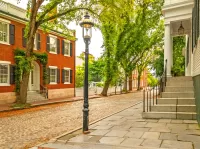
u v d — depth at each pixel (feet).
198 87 28.48
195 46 32.14
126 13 57.72
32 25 54.85
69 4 58.08
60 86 85.92
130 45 99.40
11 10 63.67
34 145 21.31
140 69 164.55
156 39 117.29
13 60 64.49
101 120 31.63
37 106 57.47
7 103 61.46
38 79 75.56
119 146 19.29
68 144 20.33
